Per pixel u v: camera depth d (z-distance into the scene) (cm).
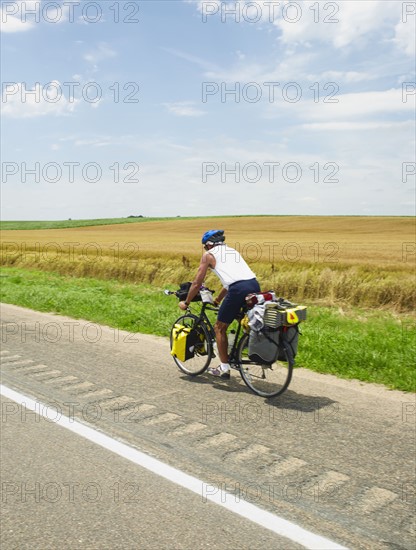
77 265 2181
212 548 290
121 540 299
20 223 10094
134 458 408
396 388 585
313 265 1744
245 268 587
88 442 441
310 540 297
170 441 441
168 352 788
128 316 1060
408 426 469
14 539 303
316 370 666
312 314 1129
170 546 293
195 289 610
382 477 372
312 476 374
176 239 4441
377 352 699
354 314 1201
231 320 588
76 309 1203
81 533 307
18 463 403
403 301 1284
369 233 4578
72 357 755
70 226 8600
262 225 5881
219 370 606
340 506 333
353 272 1435
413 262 1933
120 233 5819
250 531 307
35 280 1938
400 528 308
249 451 418
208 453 416
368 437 445
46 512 331
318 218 6594
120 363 717
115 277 2020
